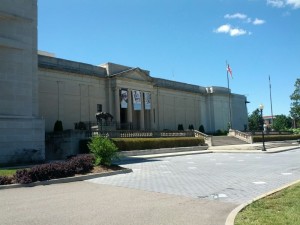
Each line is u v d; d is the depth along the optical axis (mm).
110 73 55656
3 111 27297
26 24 29594
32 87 29469
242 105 88500
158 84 66438
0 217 9320
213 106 79125
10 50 28312
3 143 26781
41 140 29250
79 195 12781
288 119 122875
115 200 11609
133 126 58562
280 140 71625
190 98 75312
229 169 21031
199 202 11055
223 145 55281
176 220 8750
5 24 28219
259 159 28797
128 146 37094
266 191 12734
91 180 17188
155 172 20266
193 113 75562
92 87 53312
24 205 10961
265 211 9000
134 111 60000
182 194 12586
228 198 11641
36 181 15742
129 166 24438
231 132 65500
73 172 17750
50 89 46812
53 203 11234
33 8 30438
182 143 46469
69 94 49438
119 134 40656
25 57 29172
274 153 36969
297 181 14266
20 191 13938
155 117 65375
